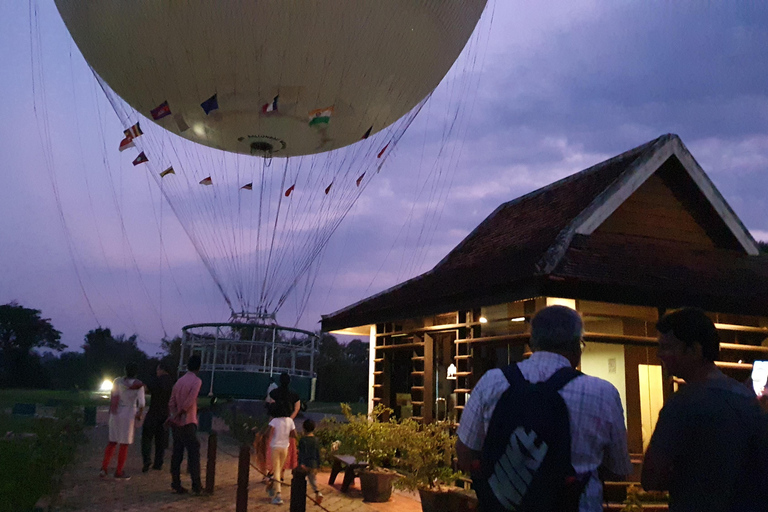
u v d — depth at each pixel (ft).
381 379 40.60
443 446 25.72
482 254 32.68
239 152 58.18
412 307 31.37
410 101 51.93
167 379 35.86
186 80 45.47
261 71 43.83
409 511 26.68
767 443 8.46
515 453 7.88
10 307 233.55
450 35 46.32
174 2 39.78
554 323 8.87
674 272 26.12
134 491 28.78
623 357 28.02
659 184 30.19
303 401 59.93
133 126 48.03
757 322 28.89
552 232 27.25
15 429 49.73
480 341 29.76
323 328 42.19
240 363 57.31
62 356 254.27
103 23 43.68
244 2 39.34
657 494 25.36
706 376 9.37
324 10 39.99
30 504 23.07
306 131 52.65
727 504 8.27
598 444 8.01
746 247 30.60
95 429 59.36
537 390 8.15
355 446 31.45
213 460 28.91
